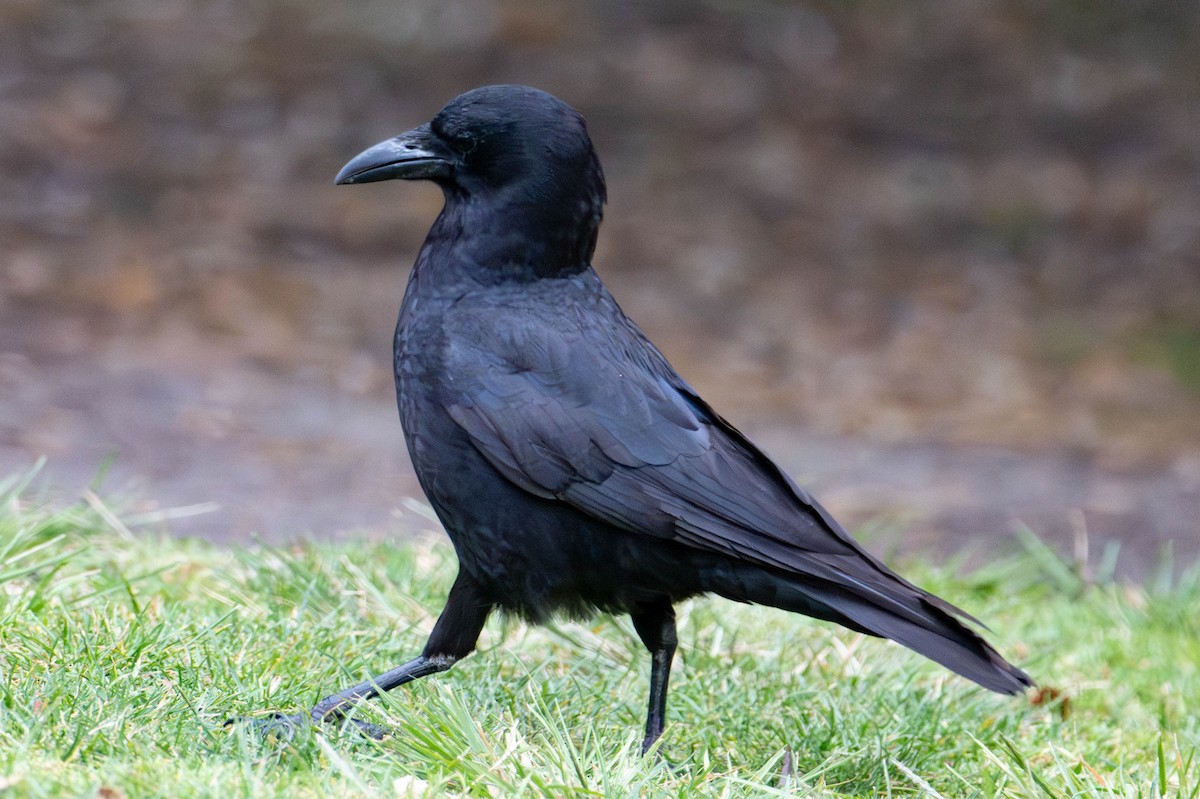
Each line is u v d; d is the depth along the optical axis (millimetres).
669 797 5652
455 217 6746
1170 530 13031
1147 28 26266
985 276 20156
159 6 24406
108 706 5832
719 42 24953
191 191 20031
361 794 5305
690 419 6438
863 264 20219
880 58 25047
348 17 24484
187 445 13078
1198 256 20766
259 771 5348
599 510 6289
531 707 6449
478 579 6586
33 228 18609
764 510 6289
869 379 17297
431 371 6492
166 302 17281
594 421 6336
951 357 18047
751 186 21766
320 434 13867
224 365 15742
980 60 25203
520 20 24828
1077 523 13008
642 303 18719
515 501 6398
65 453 12391
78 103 21562
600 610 6645
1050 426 16219
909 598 6133
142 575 7734
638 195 21281
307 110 22031
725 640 8195
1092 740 7488
